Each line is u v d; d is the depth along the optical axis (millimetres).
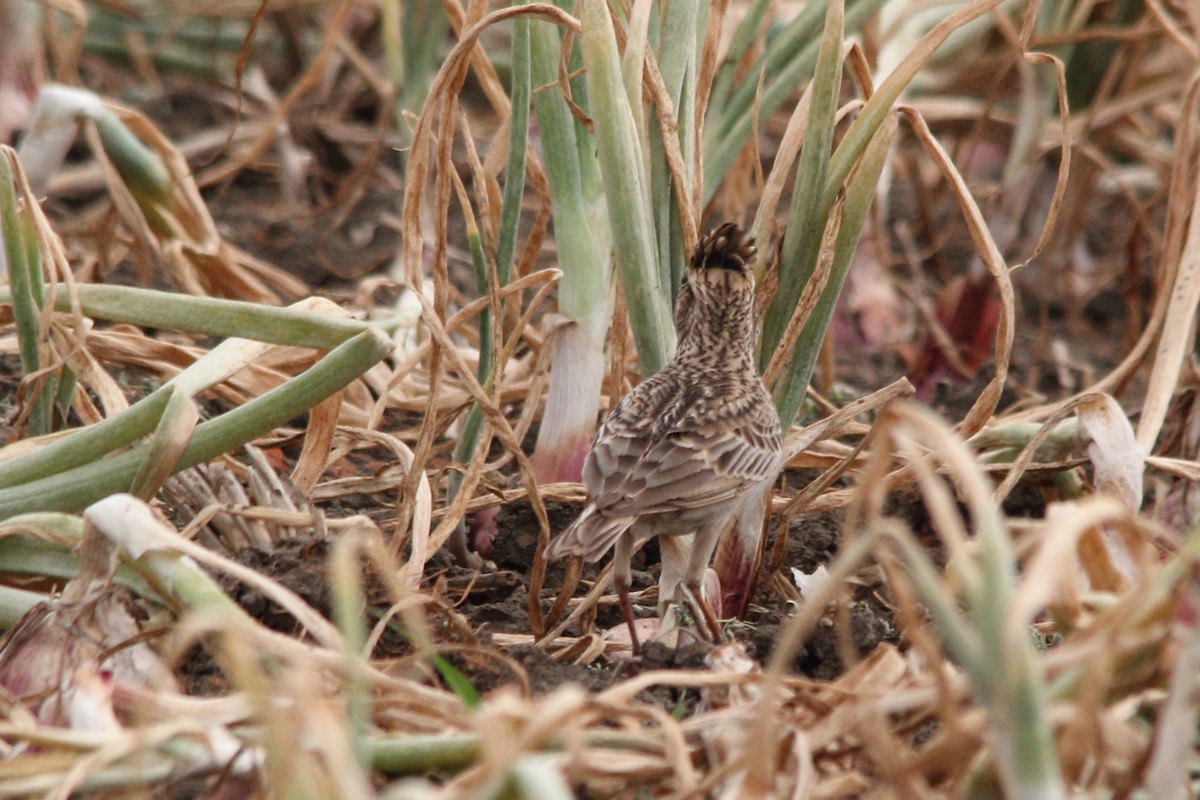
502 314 11695
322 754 6418
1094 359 17484
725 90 11938
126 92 21984
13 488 9320
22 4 15133
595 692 8570
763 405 9805
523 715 5996
